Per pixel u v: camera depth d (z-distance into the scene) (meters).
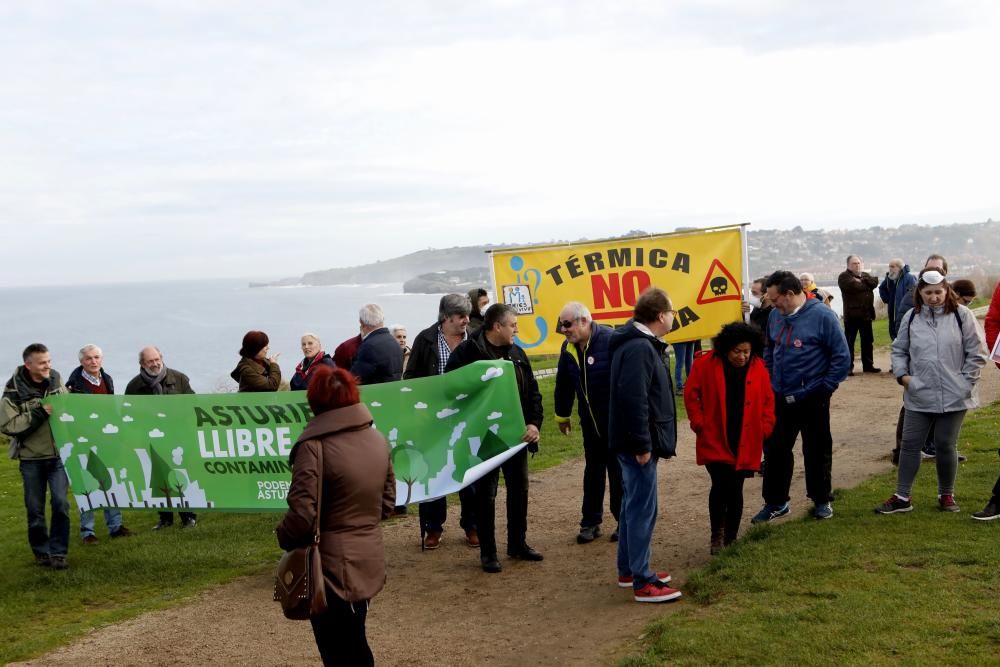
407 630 6.26
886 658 4.69
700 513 8.60
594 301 14.73
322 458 4.50
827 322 7.31
